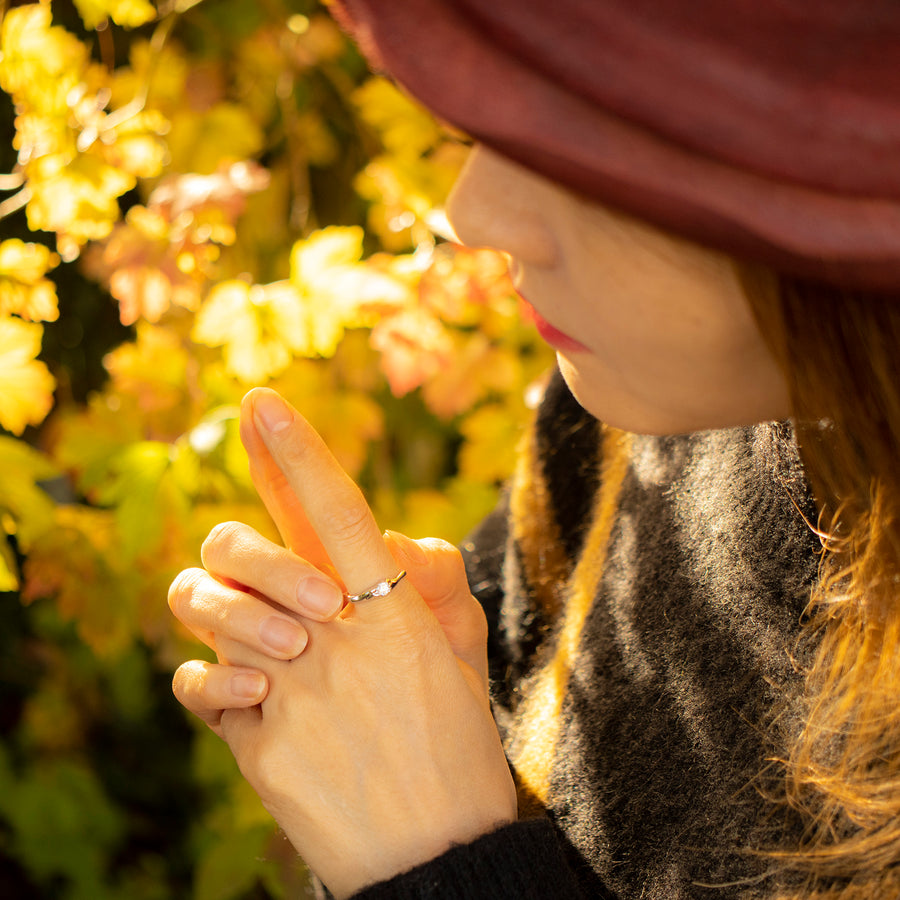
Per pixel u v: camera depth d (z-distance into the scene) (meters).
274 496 0.59
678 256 0.47
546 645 0.66
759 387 0.50
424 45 0.45
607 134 0.45
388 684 0.57
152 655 1.10
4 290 0.73
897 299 0.47
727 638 0.57
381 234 0.88
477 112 0.45
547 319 0.50
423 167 0.81
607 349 0.50
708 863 0.56
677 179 0.44
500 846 0.55
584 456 0.66
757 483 0.57
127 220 0.79
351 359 0.88
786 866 0.54
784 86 0.44
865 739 0.53
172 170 0.82
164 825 1.16
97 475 0.78
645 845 0.58
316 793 0.57
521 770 0.63
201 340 0.76
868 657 0.53
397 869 0.56
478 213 0.49
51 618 1.06
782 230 0.44
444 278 0.78
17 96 0.75
